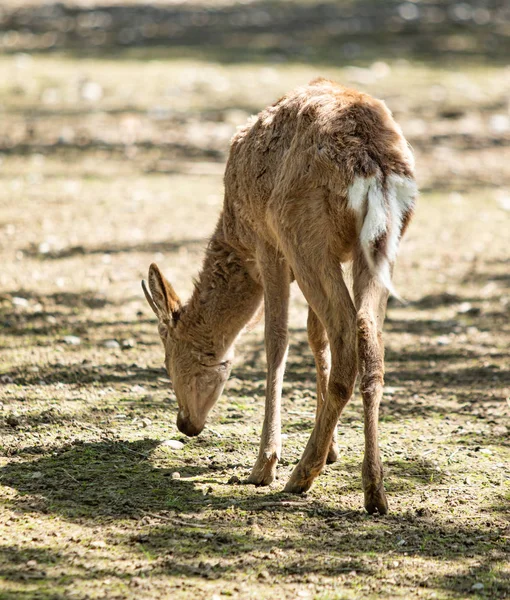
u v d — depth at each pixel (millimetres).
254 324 11758
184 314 11227
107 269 18656
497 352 15531
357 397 13633
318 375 10961
